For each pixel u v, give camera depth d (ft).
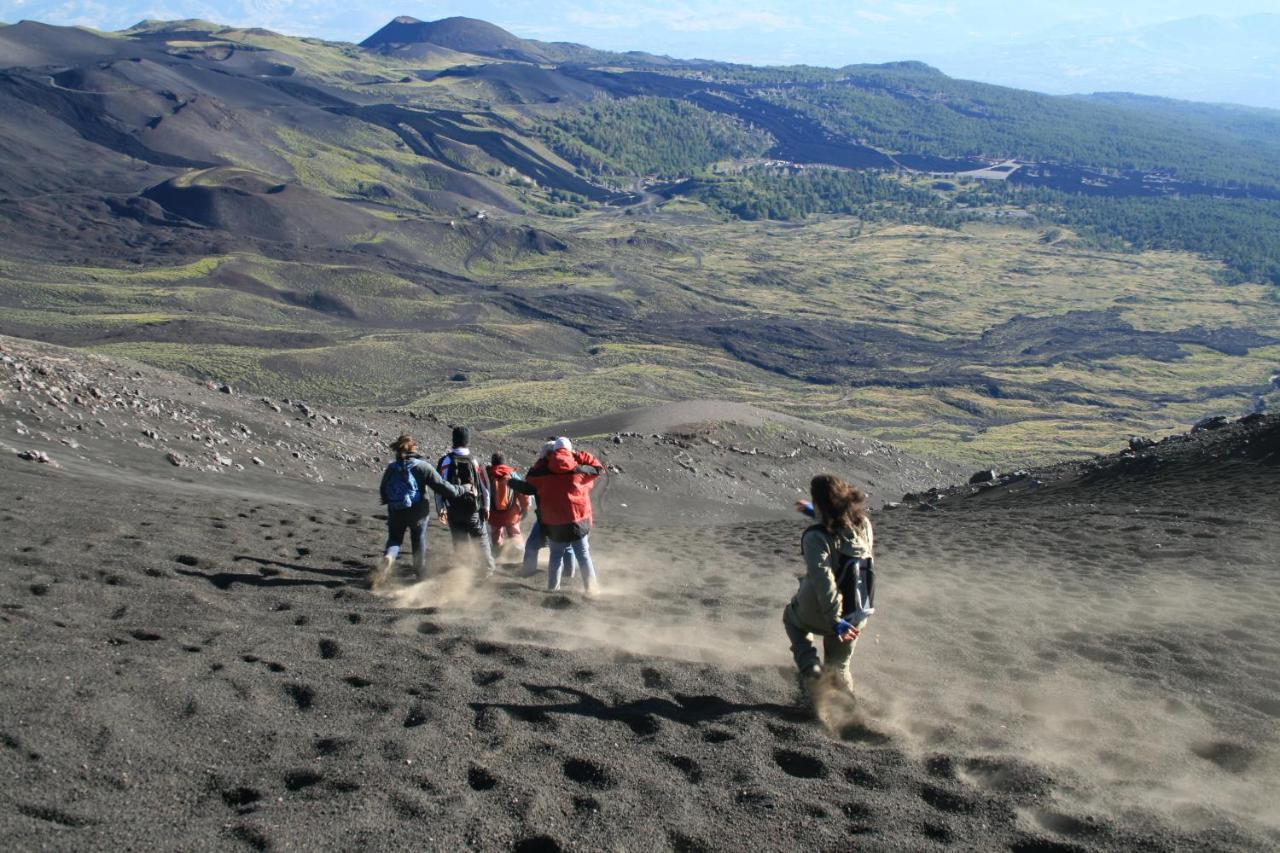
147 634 22.65
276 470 71.72
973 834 15.10
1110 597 34.53
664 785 16.47
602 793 16.05
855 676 23.56
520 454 110.93
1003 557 43.96
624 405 428.15
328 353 499.10
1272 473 59.16
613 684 21.93
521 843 14.48
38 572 26.99
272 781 15.96
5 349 74.64
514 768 16.83
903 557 44.70
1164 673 24.47
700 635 27.73
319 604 28.25
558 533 32.96
